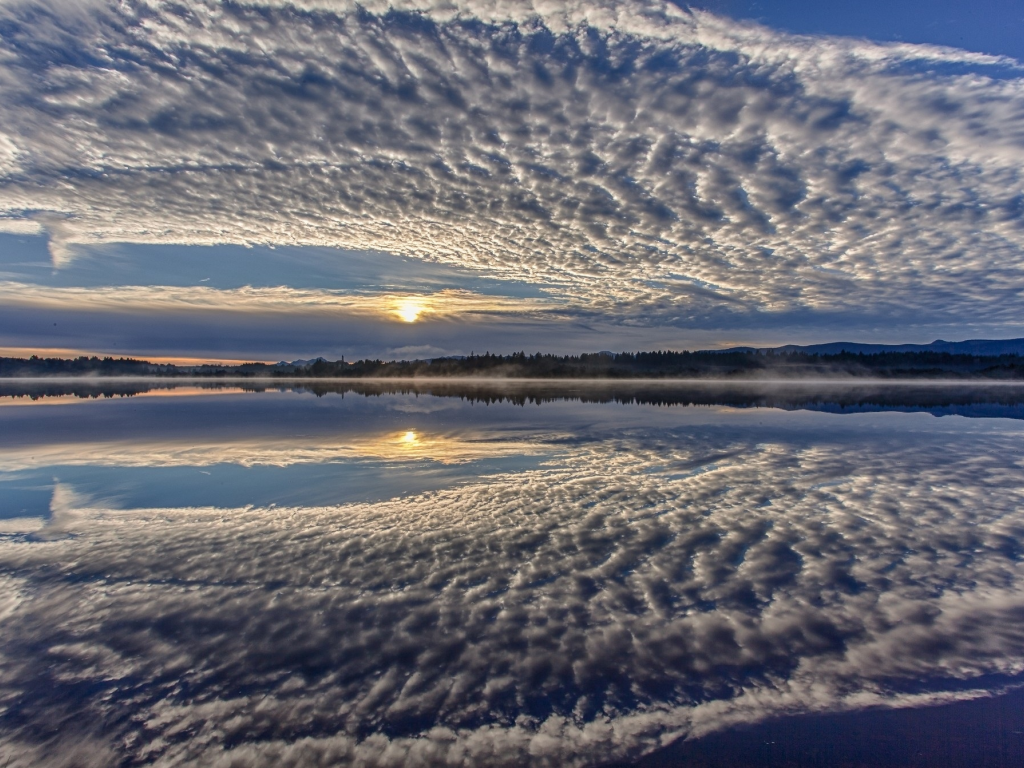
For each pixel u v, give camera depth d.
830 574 5.46
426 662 4.02
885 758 3.21
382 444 14.05
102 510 7.86
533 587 5.18
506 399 34.09
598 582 5.28
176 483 9.55
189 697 3.70
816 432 16.09
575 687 3.77
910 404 28.50
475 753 3.23
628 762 3.19
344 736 3.35
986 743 3.31
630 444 13.84
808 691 3.75
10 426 18.38
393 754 3.22
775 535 6.59
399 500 8.33
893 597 4.96
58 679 3.89
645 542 6.37
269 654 4.14
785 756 3.24
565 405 28.52
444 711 3.54
